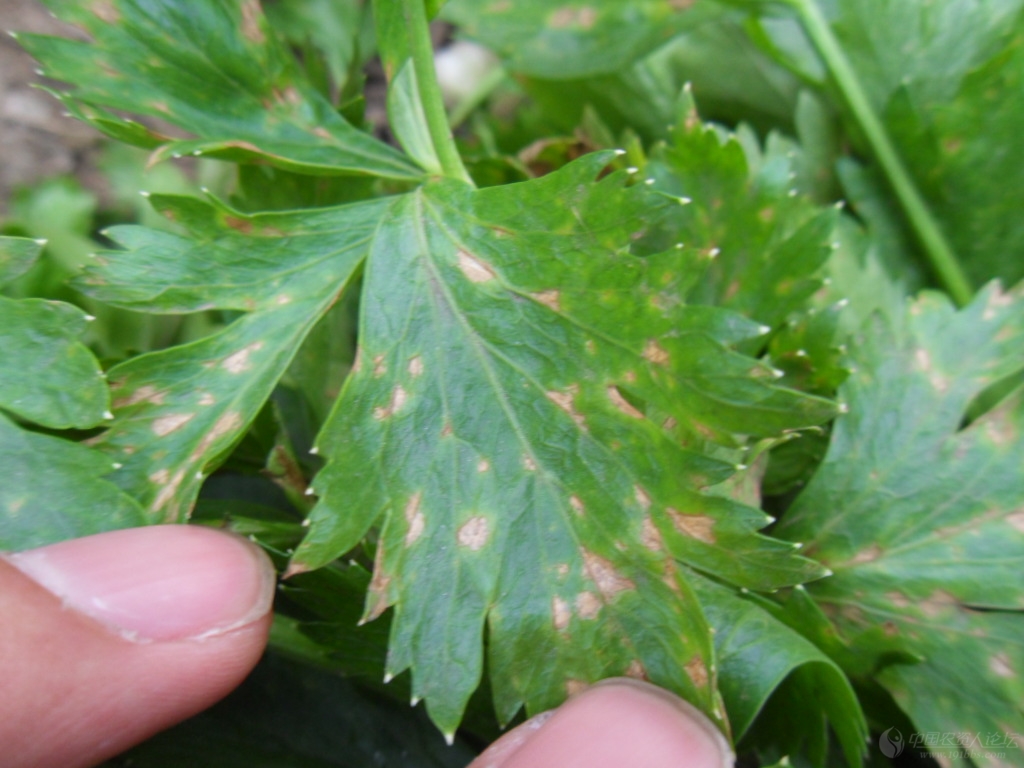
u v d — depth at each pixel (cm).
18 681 8
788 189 11
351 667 10
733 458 9
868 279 11
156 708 9
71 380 9
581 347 9
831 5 12
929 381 10
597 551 9
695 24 12
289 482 9
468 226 9
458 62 16
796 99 13
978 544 10
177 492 9
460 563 9
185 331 13
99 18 9
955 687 9
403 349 9
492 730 10
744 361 8
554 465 9
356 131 10
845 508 10
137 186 15
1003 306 10
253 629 9
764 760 10
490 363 9
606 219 9
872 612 10
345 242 9
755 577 8
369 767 10
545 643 9
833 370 10
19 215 14
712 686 8
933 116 11
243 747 10
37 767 9
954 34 12
